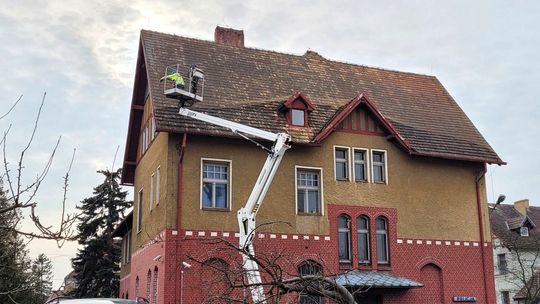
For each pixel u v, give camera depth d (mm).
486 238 28203
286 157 25266
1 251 9578
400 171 27250
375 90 30828
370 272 25297
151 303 24188
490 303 27297
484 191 28906
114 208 39750
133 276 30203
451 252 27234
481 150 29047
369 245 25828
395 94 31125
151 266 25172
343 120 26703
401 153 27516
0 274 10102
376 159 27188
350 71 31609
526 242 43594
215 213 23609
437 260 26828
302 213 24906
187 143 23891
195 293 22266
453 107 31906
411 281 24938
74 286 41125
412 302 25922
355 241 25531
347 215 25828
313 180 25797
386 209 26484
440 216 27484
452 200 27969
